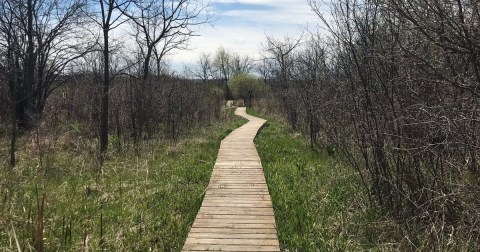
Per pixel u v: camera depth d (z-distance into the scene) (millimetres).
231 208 6594
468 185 4543
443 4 3883
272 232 5488
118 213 6449
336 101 6598
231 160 11195
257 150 13375
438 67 4414
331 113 6801
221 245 5027
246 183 8352
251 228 5645
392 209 5762
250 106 46031
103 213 6461
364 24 5762
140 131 13891
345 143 6535
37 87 16422
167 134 15477
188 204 7043
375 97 5828
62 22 15867
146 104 14555
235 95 50594
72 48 16453
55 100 18094
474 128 4320
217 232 5488
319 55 8297
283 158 11484
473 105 4176
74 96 18000
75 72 17922
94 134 13695
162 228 5953
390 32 5270
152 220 6184
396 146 5562
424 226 5043
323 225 5840
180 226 6023
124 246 5215
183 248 4938
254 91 49219
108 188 8055
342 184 7484
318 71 8719
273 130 19969
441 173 4941
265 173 9484
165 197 7434
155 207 6867
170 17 17609
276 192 7613
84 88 17828
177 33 18188
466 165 4664
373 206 6047
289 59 20672
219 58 71562
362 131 6043
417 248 4543
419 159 5328
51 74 17156
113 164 10359
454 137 4469
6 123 16781
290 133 17703
